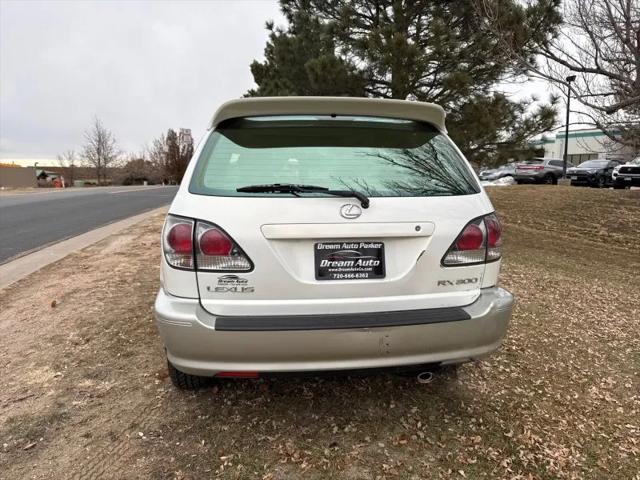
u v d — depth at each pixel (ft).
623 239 28.76
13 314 14.43
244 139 8.29
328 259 7.40
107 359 11.12
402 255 7.63
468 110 32.42
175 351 7.37
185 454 7.74
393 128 8.80
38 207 49.42
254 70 55.98
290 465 7.52
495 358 11.32
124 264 20.95
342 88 33.35
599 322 13.91
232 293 7.27
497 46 28.55
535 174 78.23
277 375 7.38
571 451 7.96
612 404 9.41
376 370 7.64
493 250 8.16
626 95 24.90
